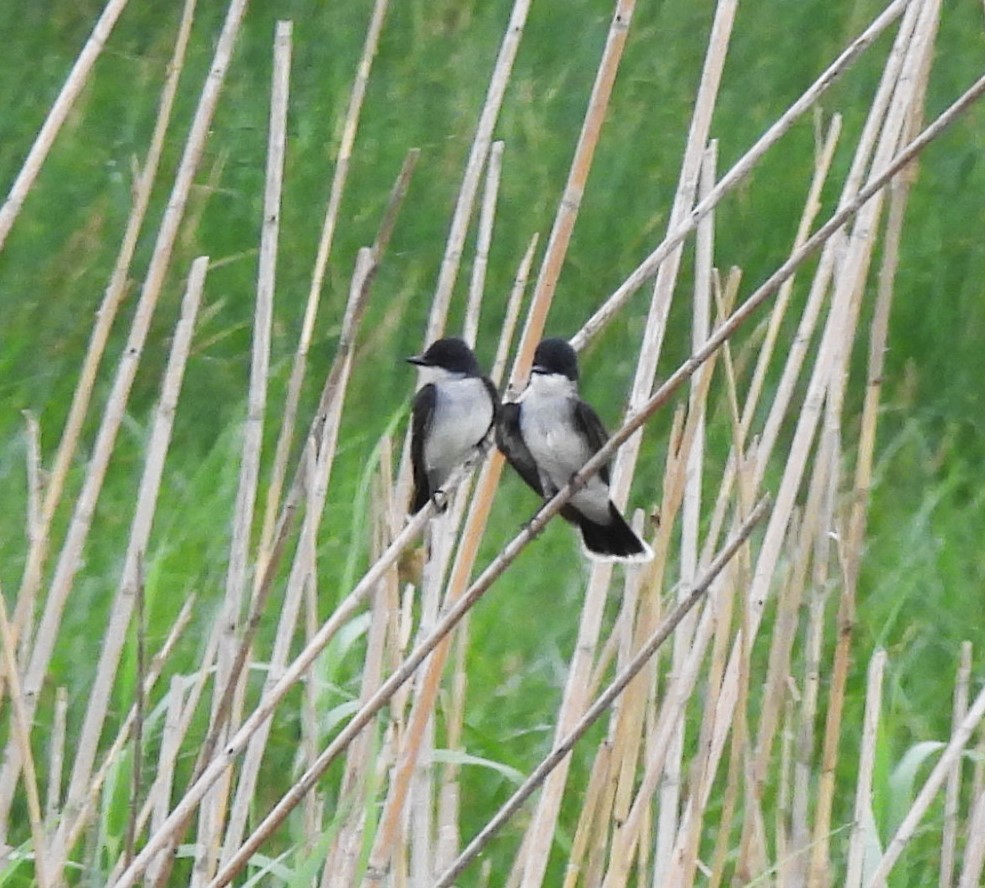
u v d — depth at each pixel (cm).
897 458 1527
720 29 891
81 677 1162
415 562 938
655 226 1722
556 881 1070
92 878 897
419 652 753
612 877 845
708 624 882
